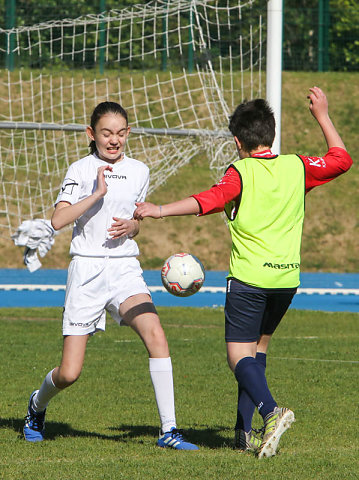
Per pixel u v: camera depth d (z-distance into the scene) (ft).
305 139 298.35
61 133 247.50
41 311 150.51
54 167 233.55
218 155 149.18
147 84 265.54
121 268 56.85
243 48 226.38
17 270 238.48
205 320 142.41
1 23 258.98
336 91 323.78
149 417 67.46
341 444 57.21
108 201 56.08
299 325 137.80
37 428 58.08
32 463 49.96
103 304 56.34
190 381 84.89
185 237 259.60
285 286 52.75
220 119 164.25
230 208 53.52
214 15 217.56
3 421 65.16
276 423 48.42
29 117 253.44
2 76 261.85
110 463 49.49
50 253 252.42
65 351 55.77
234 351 53.06
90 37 259.19
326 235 262.47
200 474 46.44
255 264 52.16
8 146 242.78
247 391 50.72
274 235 52.65
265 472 47.06
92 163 57.31
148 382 84.17
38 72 265.13
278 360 99.09
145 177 58.18
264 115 54.70
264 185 52.60
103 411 69.87
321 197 277.23
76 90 261.65
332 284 225.35
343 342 116.26
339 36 323.57
